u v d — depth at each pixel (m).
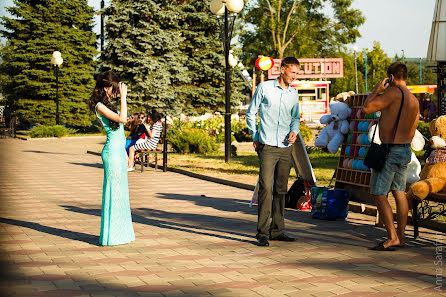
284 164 6.37
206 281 4.77
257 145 6.38
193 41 34.66
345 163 9.27
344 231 7.16
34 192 10.73
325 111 41.75
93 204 9.38
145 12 31.80
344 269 5.21
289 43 61.44
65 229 7.18
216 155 19.92
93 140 28.91
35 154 20.20
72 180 12.80
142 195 10.49
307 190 8.91
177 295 4.35
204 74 34.59
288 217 8.23
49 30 34.47
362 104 9.09
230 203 9.59
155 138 14.89
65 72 34.62
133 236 6.44
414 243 6.41
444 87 9.95
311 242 6.46
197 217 8.19
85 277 4.88
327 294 4.39
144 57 31.20
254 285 4.65
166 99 31.97
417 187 6.46
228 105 16.47
